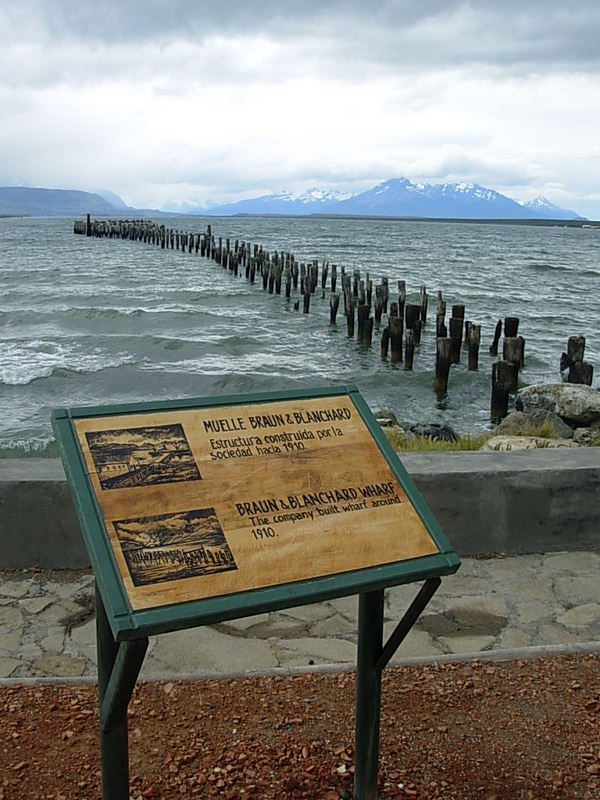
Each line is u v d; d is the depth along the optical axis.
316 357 20.02
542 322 26.50
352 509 2.36
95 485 2.20
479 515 4.77
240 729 2.97
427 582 2.35
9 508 4.49
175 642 3.87
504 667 3.45
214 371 17.97
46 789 2.60
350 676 3.39
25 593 4.32
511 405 15.46
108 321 24.36
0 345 20.36
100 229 87.00
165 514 2.20
